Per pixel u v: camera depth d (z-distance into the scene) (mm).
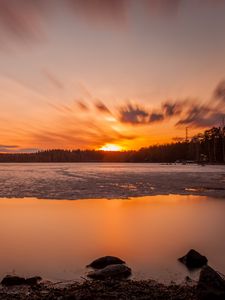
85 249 9570
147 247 9781
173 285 6422
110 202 19250
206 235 11203
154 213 15523
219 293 5492
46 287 6426
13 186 28781
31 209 16609
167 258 8695
